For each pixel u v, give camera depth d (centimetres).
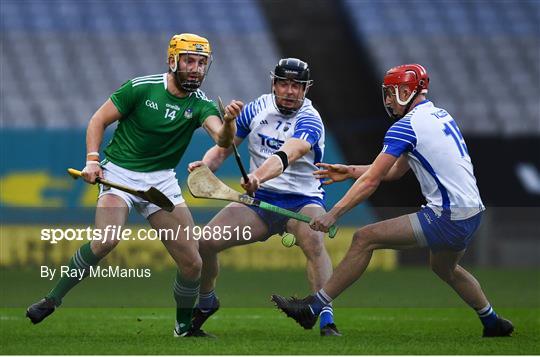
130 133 2358
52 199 5422
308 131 2419
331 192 5281
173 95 2328
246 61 7406
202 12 7825
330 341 2314
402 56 7556
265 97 2583
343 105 7456
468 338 2420
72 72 7131
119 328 2705
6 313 3120
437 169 2248
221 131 2214
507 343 2298
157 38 7556
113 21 7631
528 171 6444
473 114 7119
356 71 7738
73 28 7519
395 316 3228
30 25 7494
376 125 7150
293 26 8069
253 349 2127
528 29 7850
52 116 6769
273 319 3052
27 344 2239
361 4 7969
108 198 2341
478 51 7631
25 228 5150
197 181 2350
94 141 2297
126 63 7294
